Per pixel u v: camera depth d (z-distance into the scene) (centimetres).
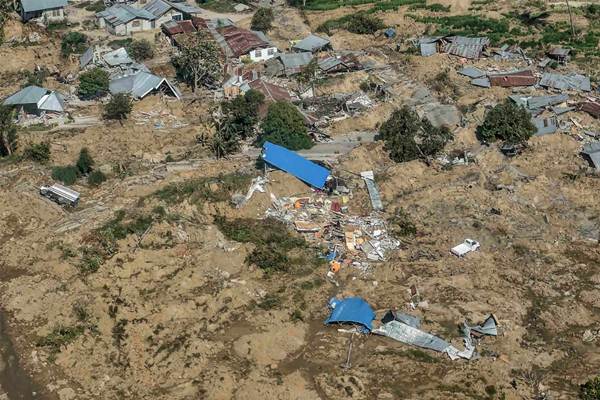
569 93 9525
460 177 7744
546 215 7206
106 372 5450
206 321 5847
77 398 5259
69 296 6162
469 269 6488
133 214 7100
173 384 5316
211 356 5534
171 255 6562
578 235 6988
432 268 6512
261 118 8788
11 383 5434
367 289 6272
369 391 5241
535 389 5250
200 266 6431
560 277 6444
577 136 8550
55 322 5909
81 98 9556
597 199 7412
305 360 5531
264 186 7431
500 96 9469
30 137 8488
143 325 5762
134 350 5575
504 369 5428
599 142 8406
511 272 6469
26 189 7588
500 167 7944
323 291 6250
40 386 5397
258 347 5569
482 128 8494
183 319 5866
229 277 6362
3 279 6481
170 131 8756
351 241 6825
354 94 9662
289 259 6588
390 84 9881
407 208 7300
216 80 10006
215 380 5266
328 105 9438
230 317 5909
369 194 7475
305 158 8025
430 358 5538
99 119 9044
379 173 7844
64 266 6494
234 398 5169
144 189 7538
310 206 7319
